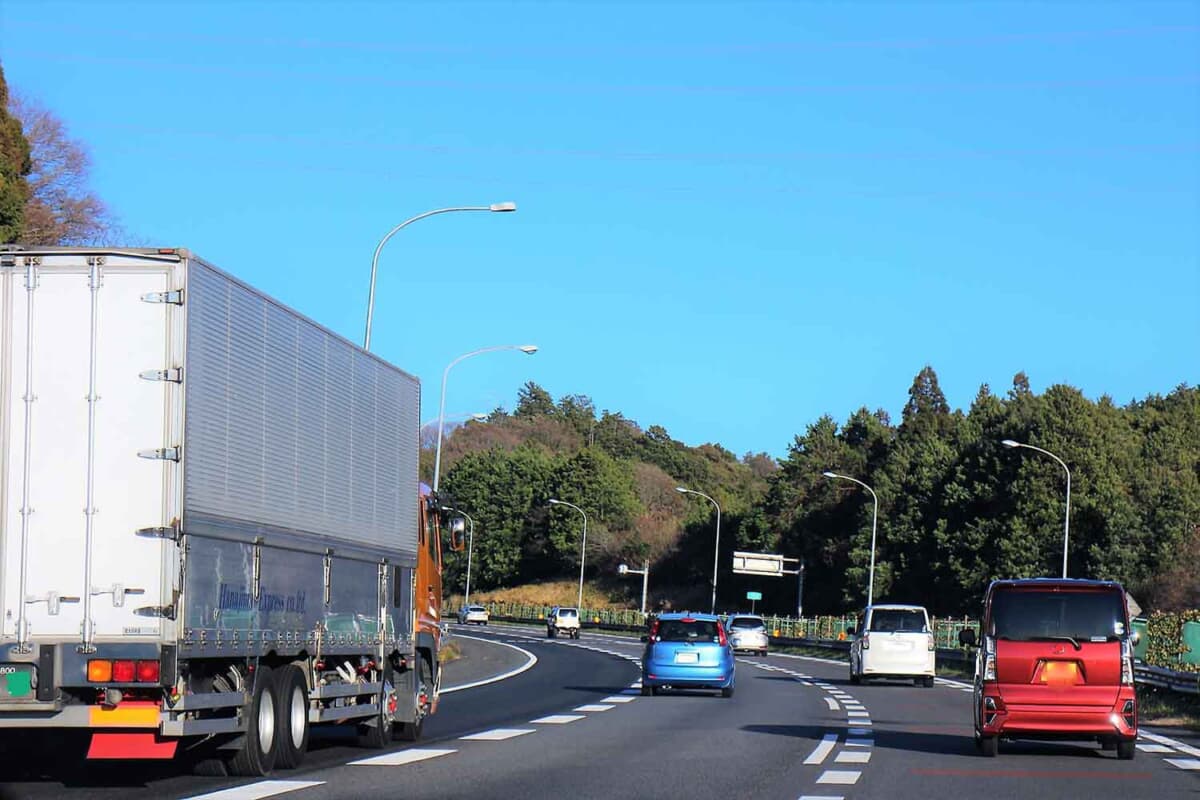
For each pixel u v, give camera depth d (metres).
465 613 117.38
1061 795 14.36
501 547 146.75
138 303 12.90
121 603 12.64
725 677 32.44
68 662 12.60
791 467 121.56
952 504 96.38
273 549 15.04
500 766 16.41
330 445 16.94
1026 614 18.45
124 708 12.81
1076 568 87.62
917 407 136.12
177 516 12.77
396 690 20.28
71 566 12.66
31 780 14.61
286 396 15.42
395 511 19.73
